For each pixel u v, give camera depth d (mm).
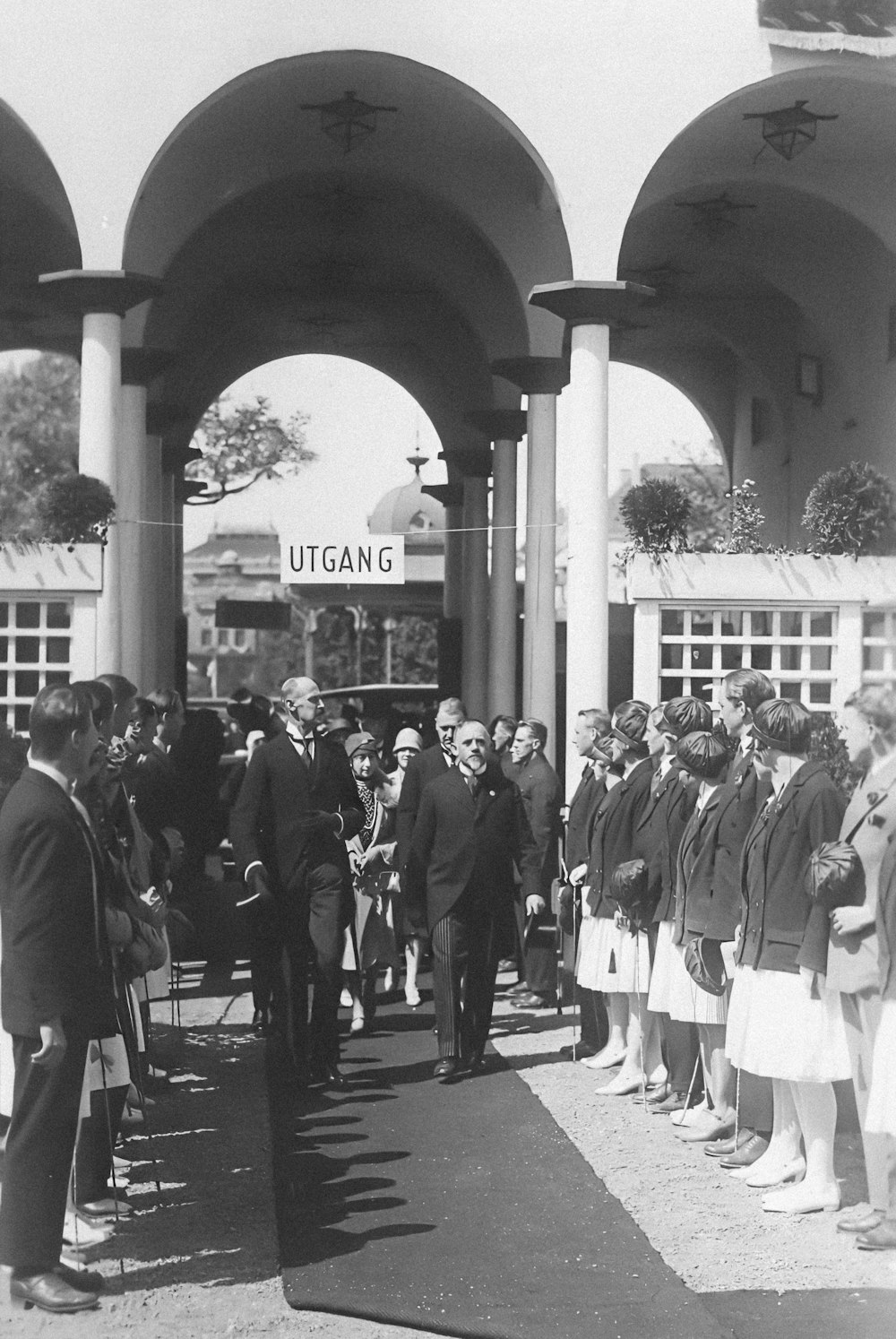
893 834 6012
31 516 12797
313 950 8898
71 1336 5211
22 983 5410
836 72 13016
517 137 12875
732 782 7418
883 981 5871
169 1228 6348
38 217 18516
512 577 21125
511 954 9508
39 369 40625
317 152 16781
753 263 20844
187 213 15883
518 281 17094
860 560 11453
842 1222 6234
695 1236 6215
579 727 9688
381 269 22844
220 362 27281
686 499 11602
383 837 11438
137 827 7531
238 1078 9016
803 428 22734
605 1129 7895
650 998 8016
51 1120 5504
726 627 11719
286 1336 5223
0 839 5461
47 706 5629
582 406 12867
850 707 6152
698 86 12812
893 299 18781
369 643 54969
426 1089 8773
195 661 68000
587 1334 5168
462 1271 5820
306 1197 6758
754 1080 7508
